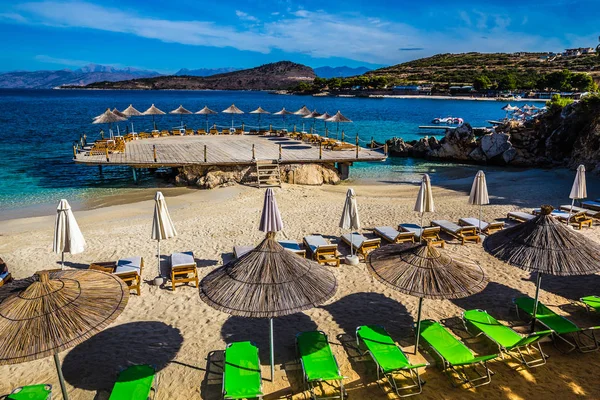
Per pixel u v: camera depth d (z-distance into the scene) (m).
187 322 8.67
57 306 5.25
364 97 152.25
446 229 13.46
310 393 6.50
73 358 7.50
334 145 26.50
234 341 7.99
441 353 6.84
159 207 9.84
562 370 7.09
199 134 36.06
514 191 20.88
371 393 6.57
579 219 14.45
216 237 13.71
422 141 34.91
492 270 11.16
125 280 9.79
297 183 22.97
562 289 10.07
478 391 6.59
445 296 6.32
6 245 13.20
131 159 22.97
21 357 4.69
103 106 95.88
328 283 6.51
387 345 7.08
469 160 32.66
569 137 29.61
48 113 71.38
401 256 7.08
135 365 6.68
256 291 5.95
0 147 34.16
